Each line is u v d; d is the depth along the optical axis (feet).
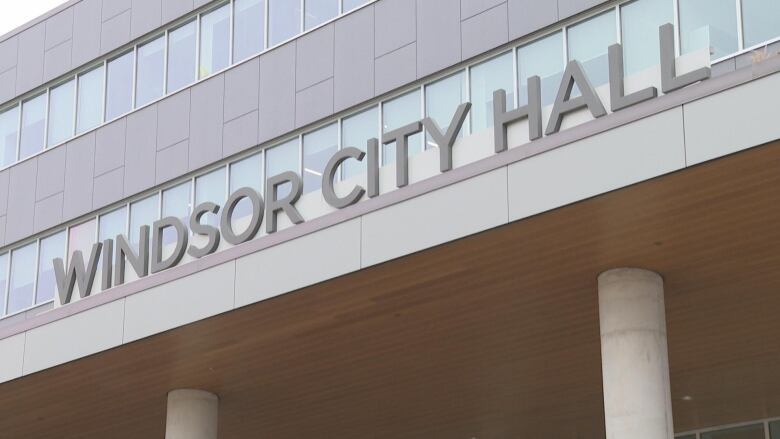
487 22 76.18
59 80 102.53
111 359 76.38
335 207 69.77
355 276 64.75
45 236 99.14
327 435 89.76
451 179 61.98
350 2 83.66
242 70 88.69
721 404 80.53
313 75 84.17
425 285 65.51
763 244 60.70
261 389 80.59
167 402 82.74
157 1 96.48
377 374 77.61
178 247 76.43
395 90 79.51
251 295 68.44
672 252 61.72
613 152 56.85
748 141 53.01
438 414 84.69
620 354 62.64
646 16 69.92
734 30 66.39
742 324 69.41
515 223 59.26
